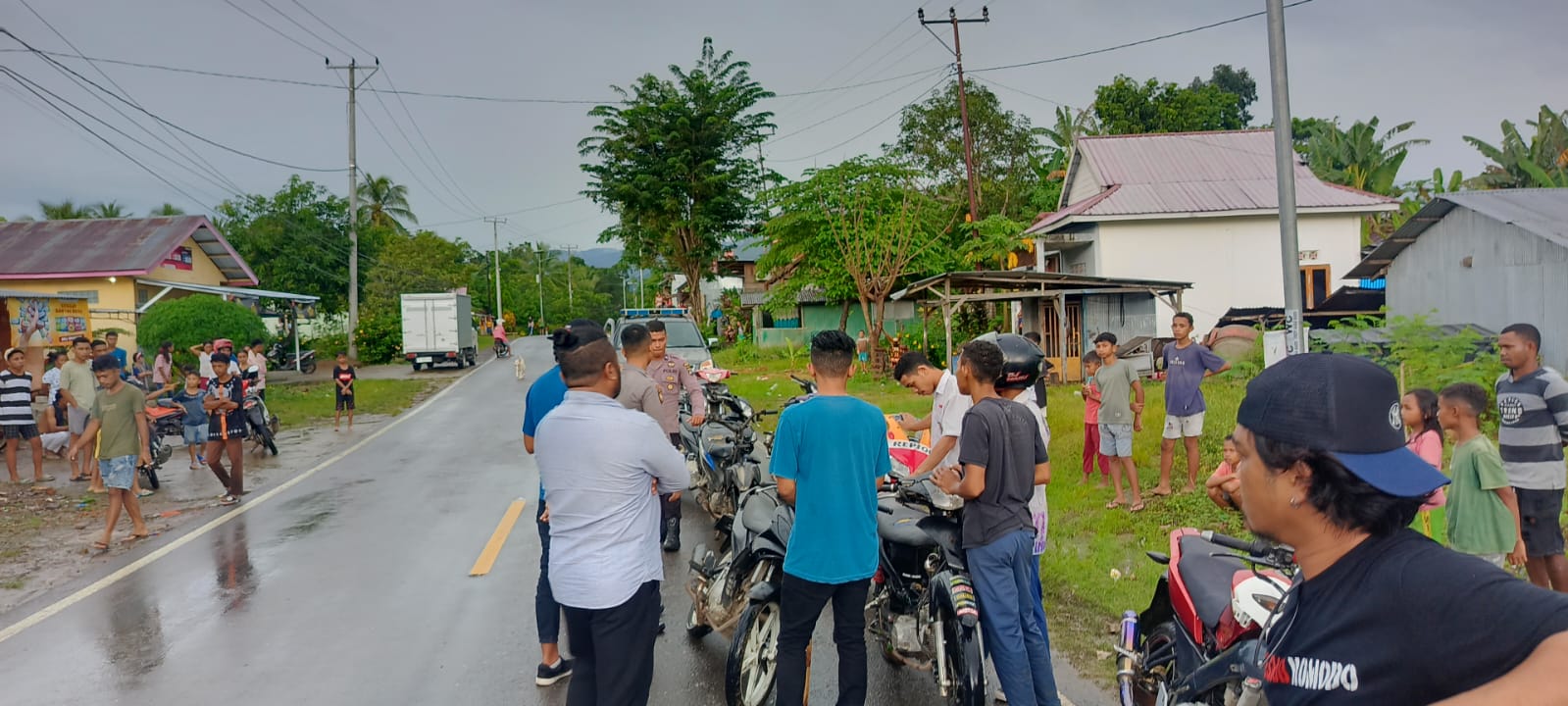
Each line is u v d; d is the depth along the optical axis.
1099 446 8.54
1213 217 22.53
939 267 24.33
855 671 3.89
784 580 3.88
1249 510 1.49
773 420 15.55
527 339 61.19
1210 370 8.02
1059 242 23.33
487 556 7.48
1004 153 36.03
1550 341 13.45
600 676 3.40
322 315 38.47
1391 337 11.64
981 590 4.03
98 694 4.85
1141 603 5.75
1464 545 4.69
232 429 9.95
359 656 5.34
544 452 3.47
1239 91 52.28
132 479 8.30
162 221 27.59
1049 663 4.19
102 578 7.06
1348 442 1.34
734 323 43.09
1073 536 7.33
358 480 11.19
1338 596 1.36
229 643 5.57
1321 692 1.35
